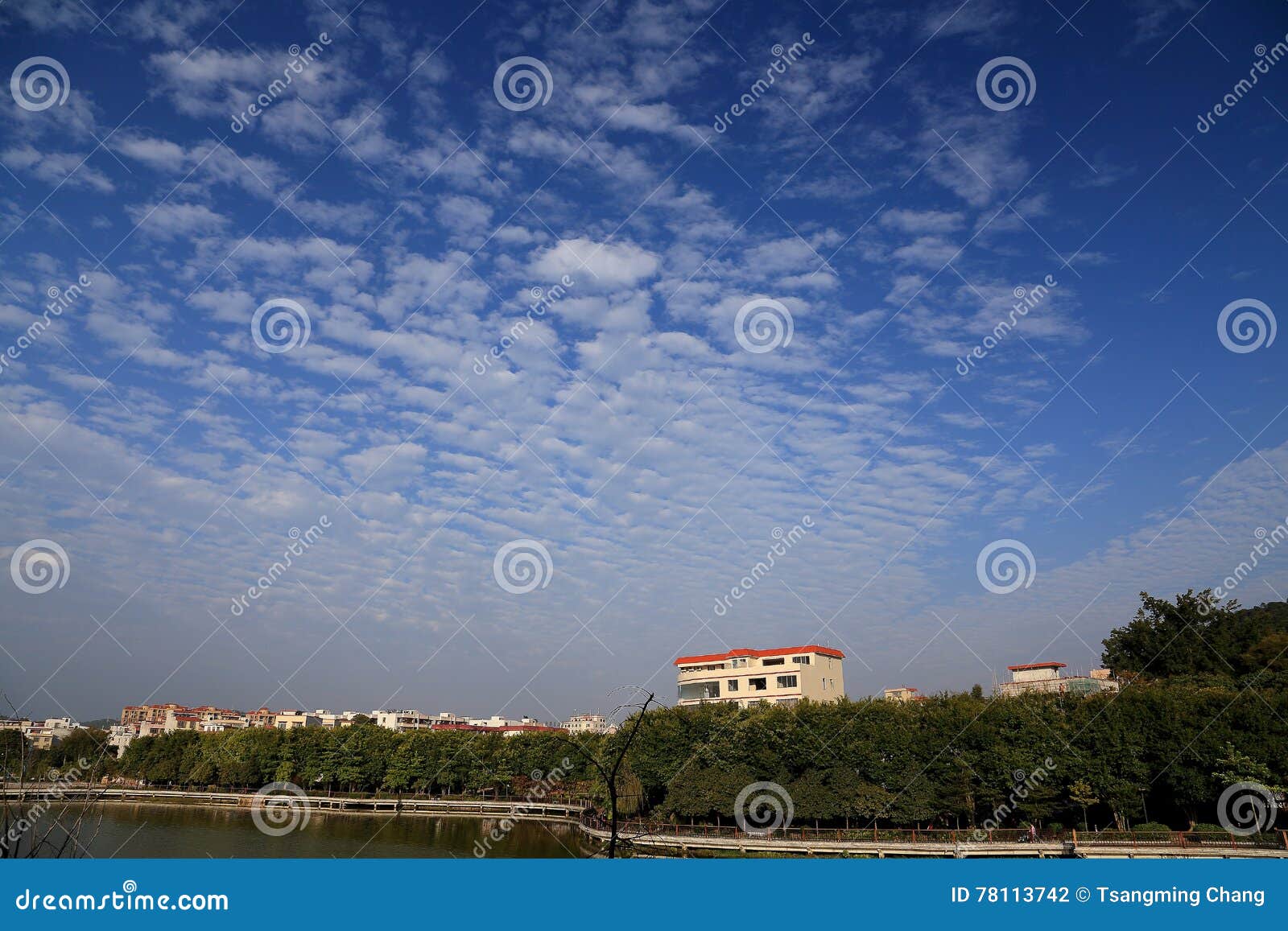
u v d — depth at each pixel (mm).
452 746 99688
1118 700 55250
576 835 70250
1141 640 72250
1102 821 56938
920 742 58781
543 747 94500
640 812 69375
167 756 110375
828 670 98125
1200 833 46969
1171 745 51281
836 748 60844
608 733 75750
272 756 101938
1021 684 83500
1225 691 52656
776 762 63031
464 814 91062
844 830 57438
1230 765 49031
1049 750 55094
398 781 98312
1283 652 61438
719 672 98375
